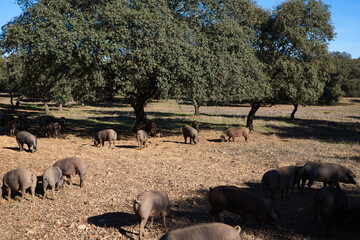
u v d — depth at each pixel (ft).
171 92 62.13
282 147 60.49
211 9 65.57
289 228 23.63
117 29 54.54
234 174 39.70
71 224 23.50
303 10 77.56
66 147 54.29
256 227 23.70
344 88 278.26
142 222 21.03
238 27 65.36
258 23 79.36
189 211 27.14
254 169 42.27
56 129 65.31
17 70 110.22
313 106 237.86
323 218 23.48
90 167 41.06
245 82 66.18
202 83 59.88
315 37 77.82
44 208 26.81
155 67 59.52
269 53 79.00
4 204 27.30
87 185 33.76
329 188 23.16
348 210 22.68
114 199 29.55
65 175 32.40
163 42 54.95
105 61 56.08
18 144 50.34
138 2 56.85
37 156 44.98
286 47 79.77
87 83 59.82
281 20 76.69
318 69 84.33
